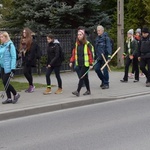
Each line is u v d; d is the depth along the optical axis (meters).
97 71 15.99
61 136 9.27
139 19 27.98
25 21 27.20
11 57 12.76
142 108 12.53
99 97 14.03
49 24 26.50
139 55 16.97
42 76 20.77
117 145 8.36
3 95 13.95
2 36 12.76
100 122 10.66
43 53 21.50
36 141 8.92
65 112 12.33
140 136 9.06
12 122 11.15
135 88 16.39
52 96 14.31
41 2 25.55
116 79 19.19
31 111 12.14
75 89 15.99
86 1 25.97
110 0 32.59
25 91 15.38
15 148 8.41
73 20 27.03
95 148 8.19
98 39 15.99
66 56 22.56
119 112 11.98
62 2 26.66
